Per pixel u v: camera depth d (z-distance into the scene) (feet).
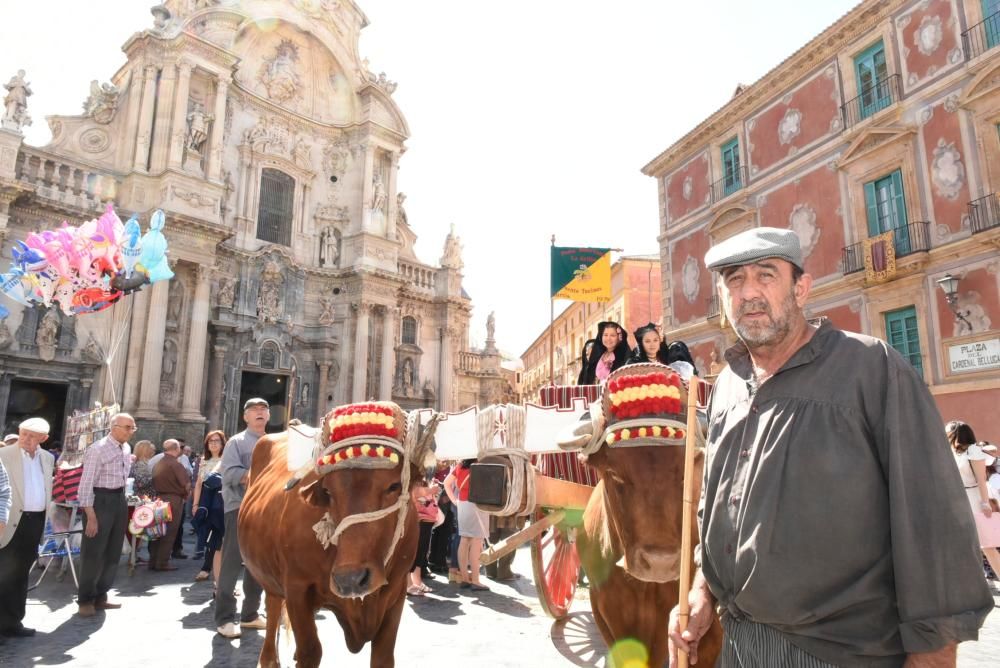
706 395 12.51
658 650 10.81
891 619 5.53
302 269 103.45
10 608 20.49
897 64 55.36
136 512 32.30
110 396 76.59
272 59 107.04
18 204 74.33
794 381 6.29
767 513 5.92
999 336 45.75
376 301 107.45
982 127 48.29
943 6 52.01
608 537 11.07
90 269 35.09
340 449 11.10
